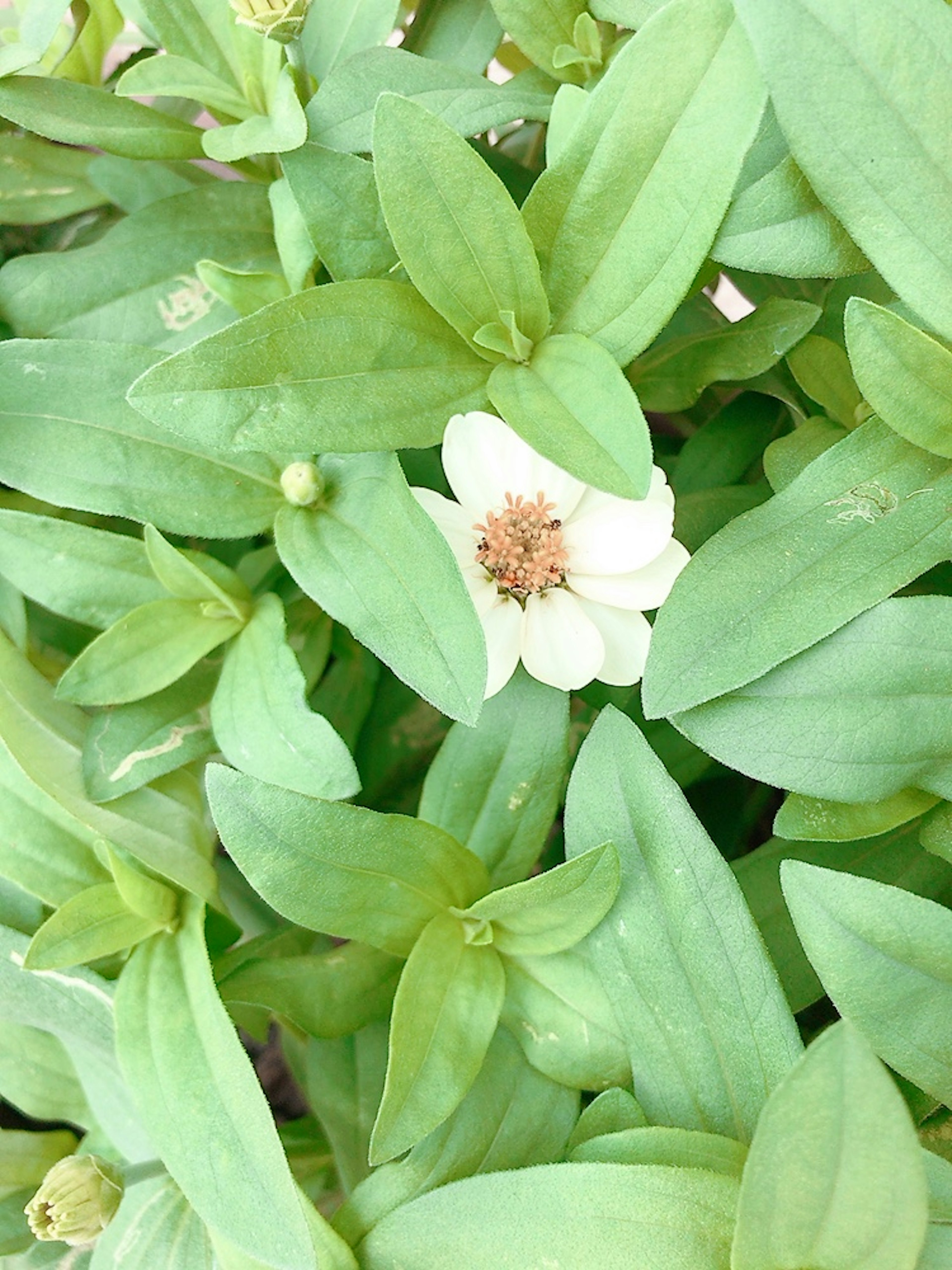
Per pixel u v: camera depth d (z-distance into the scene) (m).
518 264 0.18
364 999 0.20
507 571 0.19
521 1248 0.16
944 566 0.21
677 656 0.17
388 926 0.19
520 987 0.20
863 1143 0.14
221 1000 0.19
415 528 0.18
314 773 0.19
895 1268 0.15
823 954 0.16
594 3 0.21
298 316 0.18
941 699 0.17
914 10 0.16
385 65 0.20
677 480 0.23
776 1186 0.14
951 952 0.15
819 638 0.17
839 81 0.16
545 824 0.20
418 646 0.18
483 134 0.25
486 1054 0.19
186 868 0.21
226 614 0.21
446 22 0.23
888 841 0.20
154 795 0.21
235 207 0.23
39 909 0.23
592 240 0.18
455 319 0.19
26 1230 0.24
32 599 0.22
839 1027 0.14
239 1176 0.18
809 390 0.21
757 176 0.18
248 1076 0.18
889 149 0.16
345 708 0.26
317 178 0.19
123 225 0.23
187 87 0.22
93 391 0.21
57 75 0.25
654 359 0.21
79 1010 0.21
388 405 0.18
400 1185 0.18
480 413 0.19
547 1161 0.19
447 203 0.18
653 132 0.17
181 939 0.21
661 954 0.18
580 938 0.18
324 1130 0.24
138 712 0.21
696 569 0.17
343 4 0.22
